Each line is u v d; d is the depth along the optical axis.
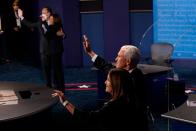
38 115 3.90
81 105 6.38
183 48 8.88
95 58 4.02
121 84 3.04
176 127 3.52
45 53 6.87
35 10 9.29
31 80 8.34
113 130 3.02
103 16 9.24
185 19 8.74
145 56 9.21
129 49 3.43
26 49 10.73
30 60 10.32
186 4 8.68
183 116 3.51
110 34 9.24
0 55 10.36
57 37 6.81
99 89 6.07
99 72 6.01
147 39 9.18
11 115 3.55
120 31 9.18
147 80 5.61
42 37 6.86
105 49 9.34
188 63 8.95
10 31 10.52
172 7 8.77
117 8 9.11
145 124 3.23
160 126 5.40
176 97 5.90
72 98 6.83
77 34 9.41
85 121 3.08
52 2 9.07
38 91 4.45
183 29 8.80
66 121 5.55
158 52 7.02
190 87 7.41
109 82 3.11
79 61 9.55
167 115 3.54
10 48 10.98
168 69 5.84
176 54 8.94
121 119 3.02
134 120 3.07
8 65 9.89
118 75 3.06
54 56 6.83
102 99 6.06
